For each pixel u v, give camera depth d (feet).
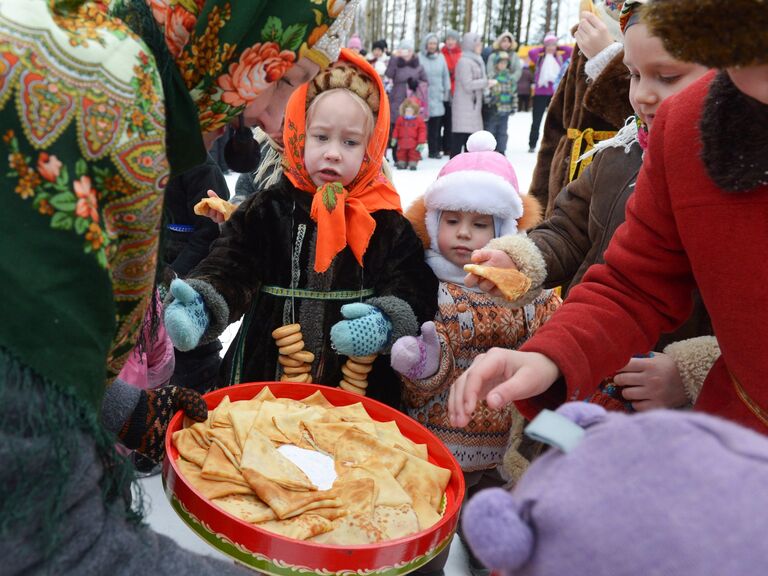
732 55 1.72
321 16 2.19
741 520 1.17
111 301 1.76
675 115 2.64
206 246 6.92
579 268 4.81
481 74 25.26
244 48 2.09
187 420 3.39
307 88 4.70
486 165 5.05
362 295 4.87
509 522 1.34
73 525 1.63
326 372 4.81
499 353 2.75
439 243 5.10
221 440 3.27
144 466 5.74
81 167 1.69
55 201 1.63
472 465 4.91
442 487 3.35
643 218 2.93
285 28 2.12
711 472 1.24
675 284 3.01
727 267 2.47
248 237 4.77
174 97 2.02
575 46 7.19
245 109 2.46
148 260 1.96
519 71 26.58
